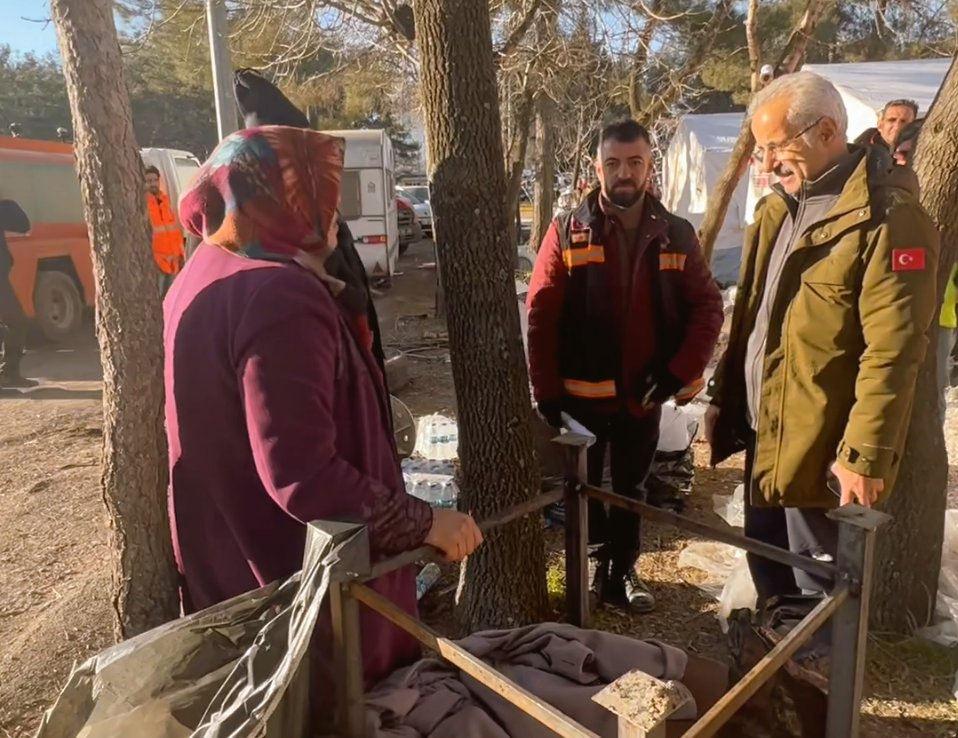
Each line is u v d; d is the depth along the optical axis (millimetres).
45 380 7539
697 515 4051
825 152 2156
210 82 11656
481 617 2789
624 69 9844
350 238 1742
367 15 8695
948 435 4414
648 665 1863
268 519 1543
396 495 1473
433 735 1576
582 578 2287
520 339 2604
